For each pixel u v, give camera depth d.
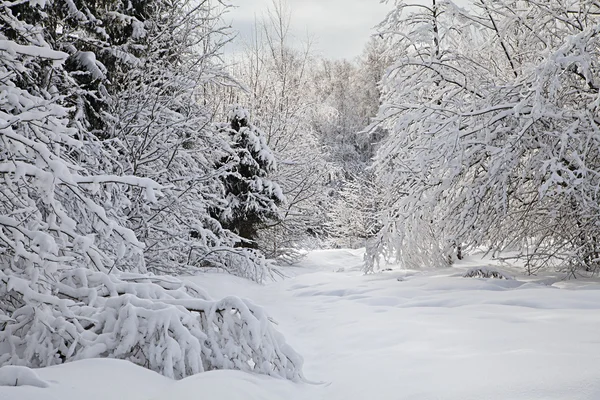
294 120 17.80
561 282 8.39
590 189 8.52
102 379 2.94
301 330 6.02
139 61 9.96
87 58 8.61
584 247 9.09
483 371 3.30
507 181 9.50
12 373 2.69
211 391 2.85
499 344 4.08
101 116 9.52
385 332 5.09
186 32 11.45
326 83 46.06
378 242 11.09
